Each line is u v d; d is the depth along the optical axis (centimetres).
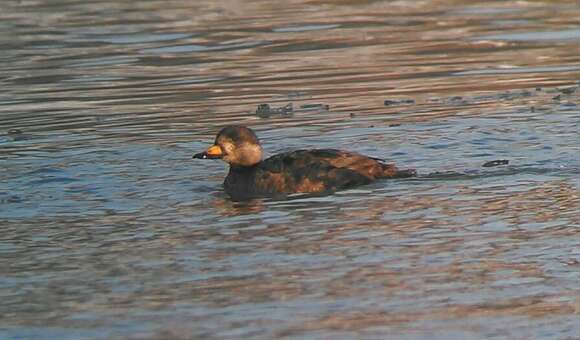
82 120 2327
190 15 3650
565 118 2156
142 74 2795
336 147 2023
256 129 2203
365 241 1520
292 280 1392
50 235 1595
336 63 2858
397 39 3164
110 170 1923
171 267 1451
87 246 1543
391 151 1972
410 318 1277
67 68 2894
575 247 1477
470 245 1495
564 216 1595
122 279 1416
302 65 2848
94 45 3181
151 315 1302
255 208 1686
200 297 1350
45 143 2134
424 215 1617
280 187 1758
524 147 1956
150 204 1727
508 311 1290
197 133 2180
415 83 2594
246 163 1805
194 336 1241
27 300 1360
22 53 3111
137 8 3809
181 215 1664
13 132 2238
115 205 1727
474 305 1308
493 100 2372
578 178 1767
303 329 1253
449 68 2753
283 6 3806
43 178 1883
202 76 2747
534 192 1705
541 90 2458
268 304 1322
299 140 2095
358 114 2294
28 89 2664
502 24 3347
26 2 3991
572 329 1241
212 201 1733
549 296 1327
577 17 3409
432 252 1473
